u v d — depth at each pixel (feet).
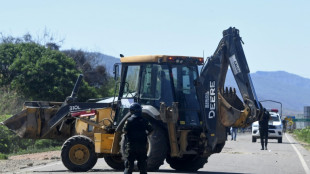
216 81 123.95
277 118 336.29
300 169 141.79
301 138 453.99
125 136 96.02
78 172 122.72
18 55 376.68
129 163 95.20
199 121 124.06
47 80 360.07
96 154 125.29
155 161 117.39
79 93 370.32
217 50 125.49
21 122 141.59
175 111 117.39
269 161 166.71
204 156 126.21
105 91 451.53
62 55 378.32
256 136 315.78
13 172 121.60
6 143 206.18
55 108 142.41
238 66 123.44
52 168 132.57
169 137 118.62
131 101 125.39
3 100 266.98
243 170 135.85
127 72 127.85
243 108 127.03
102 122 129.80
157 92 123.24
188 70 125.29
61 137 142.41
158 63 123.13
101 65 524.52
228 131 129.29
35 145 221.87
